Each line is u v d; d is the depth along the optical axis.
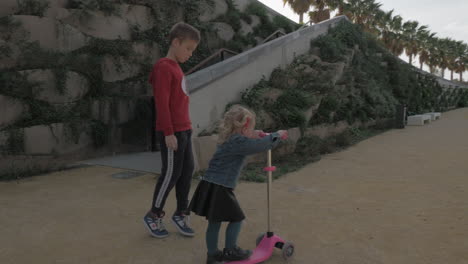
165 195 3.16
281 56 8.99
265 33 14.84
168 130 2.99
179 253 2.88
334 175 5.69
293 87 8.38
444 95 22.86
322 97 8.66
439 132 11.03
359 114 10.75
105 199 4.47
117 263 2.71
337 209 3.97
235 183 2.51
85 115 7.86
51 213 3.93
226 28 12.78
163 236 3.21
